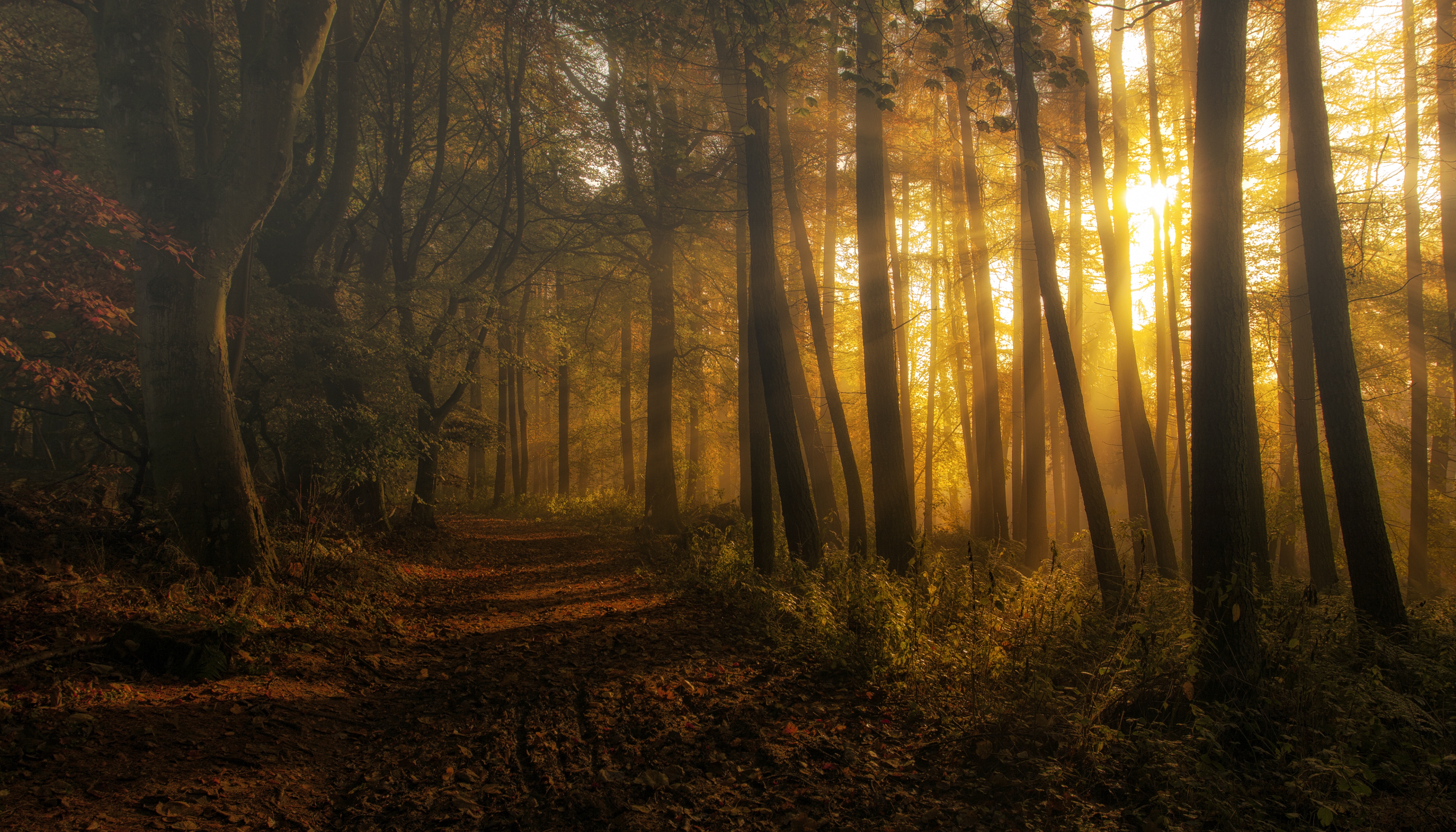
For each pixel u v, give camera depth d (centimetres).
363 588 969
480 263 1880
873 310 1132
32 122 820
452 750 507
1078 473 927
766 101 1151
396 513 1686
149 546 778
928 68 1439
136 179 805
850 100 1599
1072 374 928
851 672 673
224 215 841
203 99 1055
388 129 1578
